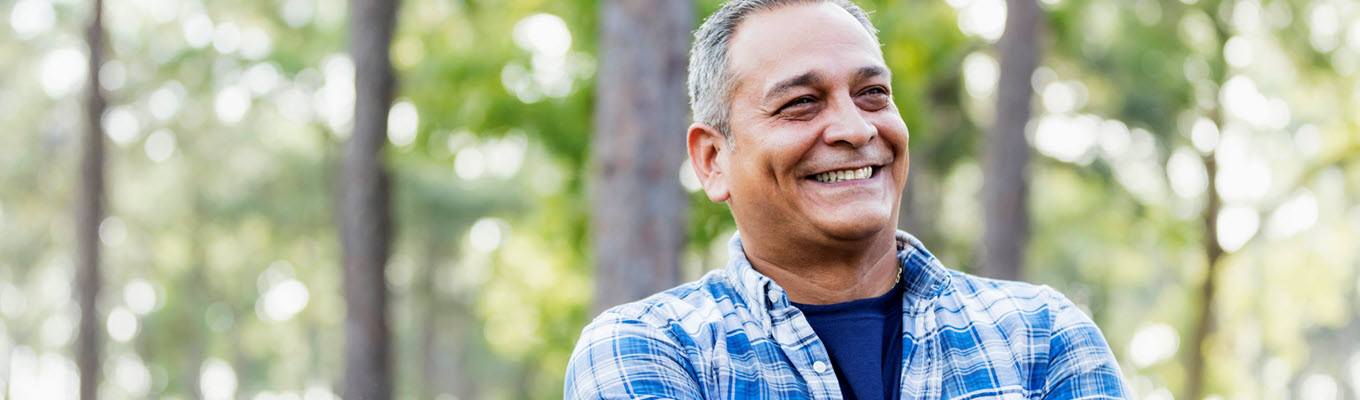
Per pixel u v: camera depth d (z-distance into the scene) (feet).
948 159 53.42
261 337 116.16
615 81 23.34
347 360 35.70
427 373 111.96
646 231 23.02
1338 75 47.09
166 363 110.73
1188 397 52.37
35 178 88.28
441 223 85.15
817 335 5.21
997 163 34.86
